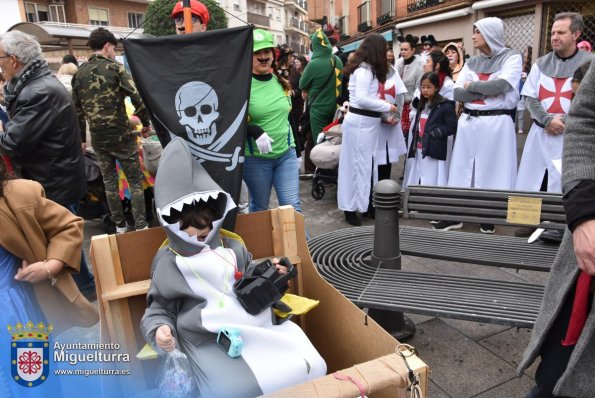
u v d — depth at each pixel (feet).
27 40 10.95
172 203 6.40
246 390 5.92
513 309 7.27
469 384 8.41
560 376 5.00
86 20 108.47
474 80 15.16
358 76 15.52
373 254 9.25
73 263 7.06
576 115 4.99
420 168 17.28
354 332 6.59
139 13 119.85
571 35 13.53
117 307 7.02
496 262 8.77
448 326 10.23
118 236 7.03
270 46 11.02
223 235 7.31
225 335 6.22
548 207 8.66
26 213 6.61
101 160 15.53
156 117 8.27
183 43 8.17
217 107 8.30
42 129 11.01
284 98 11.95
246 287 6.55
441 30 54.75
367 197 16.44
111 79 14.65
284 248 8.13
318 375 6.37
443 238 10.22
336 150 18.78
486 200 9.12
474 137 15.55
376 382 4.78
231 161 8.41
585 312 4.74
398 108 16.79
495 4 43.14
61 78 20.36
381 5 71.05
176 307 6.70
